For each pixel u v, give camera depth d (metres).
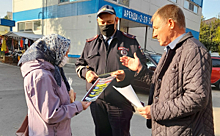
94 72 2.10
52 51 1.34
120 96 2.01
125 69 2.03
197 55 1.13
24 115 3.60
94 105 2.15
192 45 1.18
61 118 1.32
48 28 13.37
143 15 10.57
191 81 1.12
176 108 1.16
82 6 11.19
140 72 1.77
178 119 1.24
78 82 7.11
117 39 2.08
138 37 13.62
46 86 1.25
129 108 2.10
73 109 1.42
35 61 1.28
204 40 22.73
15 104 4.23
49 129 1.35
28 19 14.71
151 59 5.70
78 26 11.56
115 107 2.04
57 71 1.41
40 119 1.34
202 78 1.09
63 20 12.35
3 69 9.32
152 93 1.55
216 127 3.35
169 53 1.31
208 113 1.24
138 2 12.79
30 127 1.39
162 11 1.32
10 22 12.91
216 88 7.47
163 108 1.22
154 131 1.39
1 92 5.21
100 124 2.20
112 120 2.07
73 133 2.97
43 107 1.25
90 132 3.03
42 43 1.33
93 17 10.73
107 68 2.08
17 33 10.41
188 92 1.14
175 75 1.23
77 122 3.42
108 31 2.03
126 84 2.02
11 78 7.25
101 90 1.62
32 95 1.26
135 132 3.11
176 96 1.22
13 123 3.22
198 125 1.22
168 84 1.26
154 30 1.40
